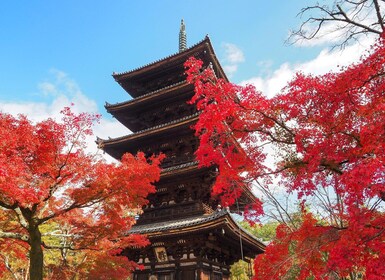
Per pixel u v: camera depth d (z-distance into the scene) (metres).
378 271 6.26
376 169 5.84
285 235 9.76
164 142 27.34
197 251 21.28
